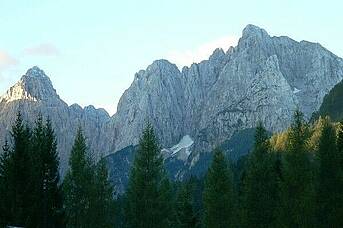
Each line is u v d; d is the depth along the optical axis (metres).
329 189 60.50
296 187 59.69
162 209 74.19
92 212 73.88
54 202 66.38
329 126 65.06
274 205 65.12
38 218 62.69
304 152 61.22
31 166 64.06
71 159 74.75
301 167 60.31
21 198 61.94
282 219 59.53
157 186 74.62
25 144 64.75
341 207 59.22
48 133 70.31
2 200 62.31
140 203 73.44
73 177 73.88
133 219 73.56
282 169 62.31
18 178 62.72
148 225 73.19
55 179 67.38
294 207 58.66
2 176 64.38
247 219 65.56
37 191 63.97
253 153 67.69
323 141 62.72
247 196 66.31
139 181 73.81
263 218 64.88
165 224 74.38
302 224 58.03
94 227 73.94
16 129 65.69
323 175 61.12
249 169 67.19
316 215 60.12
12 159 63.19
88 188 74.12
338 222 58.72
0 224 59.69
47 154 67.56
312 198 58.22
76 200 73.62
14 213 61.00
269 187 65.81
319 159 62.31
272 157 67.69
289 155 61.31
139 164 74.62
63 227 66.12
